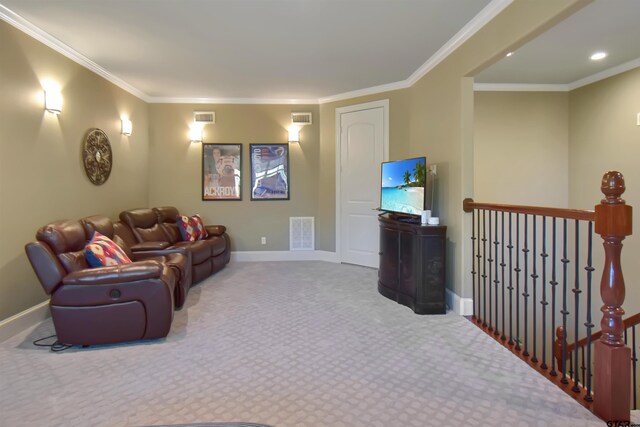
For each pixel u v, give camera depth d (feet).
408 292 11.71
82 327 8.66
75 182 12.53
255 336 9.48
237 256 19.19
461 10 9.51
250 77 15.14
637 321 9.55
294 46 11.93
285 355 8.39
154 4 9.22
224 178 18.92
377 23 10.27
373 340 9.23
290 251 19.40
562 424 5.88
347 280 15.21
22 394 6.82
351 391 6.89
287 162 19.12
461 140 11.17
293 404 6.48
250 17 9.94
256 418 6.07
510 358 8.23
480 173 15.85
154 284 8.89
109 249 9.91
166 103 18.44
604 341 6.04
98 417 6.12
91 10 9.52
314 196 19.31
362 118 17.40
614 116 13.82
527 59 12.72
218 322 10.46
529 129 15.90
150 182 18.48
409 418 6.07
